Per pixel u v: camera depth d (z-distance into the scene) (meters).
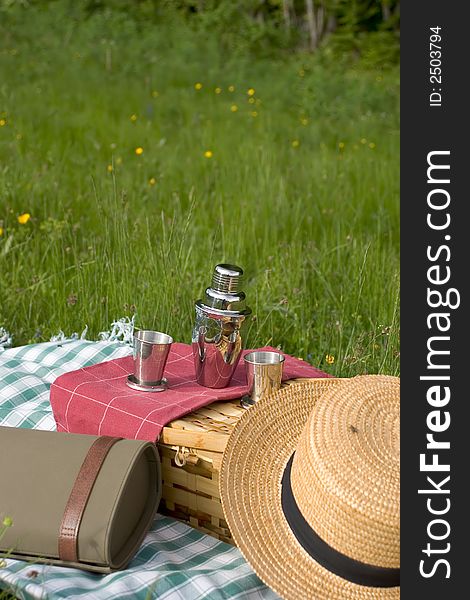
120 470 2.20
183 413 2.48
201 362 2.66
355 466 2.00
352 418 2.09
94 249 4.38
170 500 2.47
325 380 2.66
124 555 2.23
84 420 2.55
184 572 2.17
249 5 22.72
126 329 3.73
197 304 2.66
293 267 4.53
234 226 5.07
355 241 4.73
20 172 6.03
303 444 2.09
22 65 11.63
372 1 22.73
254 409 2.33
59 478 2.19
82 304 4.01
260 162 6.65
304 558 2.06
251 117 9.66
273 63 15.94
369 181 6.82
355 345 3.66
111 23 17.11
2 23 14.91
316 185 6.44
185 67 13.12
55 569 2.15
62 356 3.31
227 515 2.13
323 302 4.26
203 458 2.36
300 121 10.16
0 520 2.15
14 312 4.03
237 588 2.15
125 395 2.57
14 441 2.28
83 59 13.07
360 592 2.01
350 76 15.41
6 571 2.11
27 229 4.86
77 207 5.54
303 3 23.97
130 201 5.64
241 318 2.61
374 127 10.11
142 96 10.48
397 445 2.06
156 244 4.43
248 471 2.22
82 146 7.70
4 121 7.85
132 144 7.90
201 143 7.90
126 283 4.06
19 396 3.02
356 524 1.97
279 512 2.14
